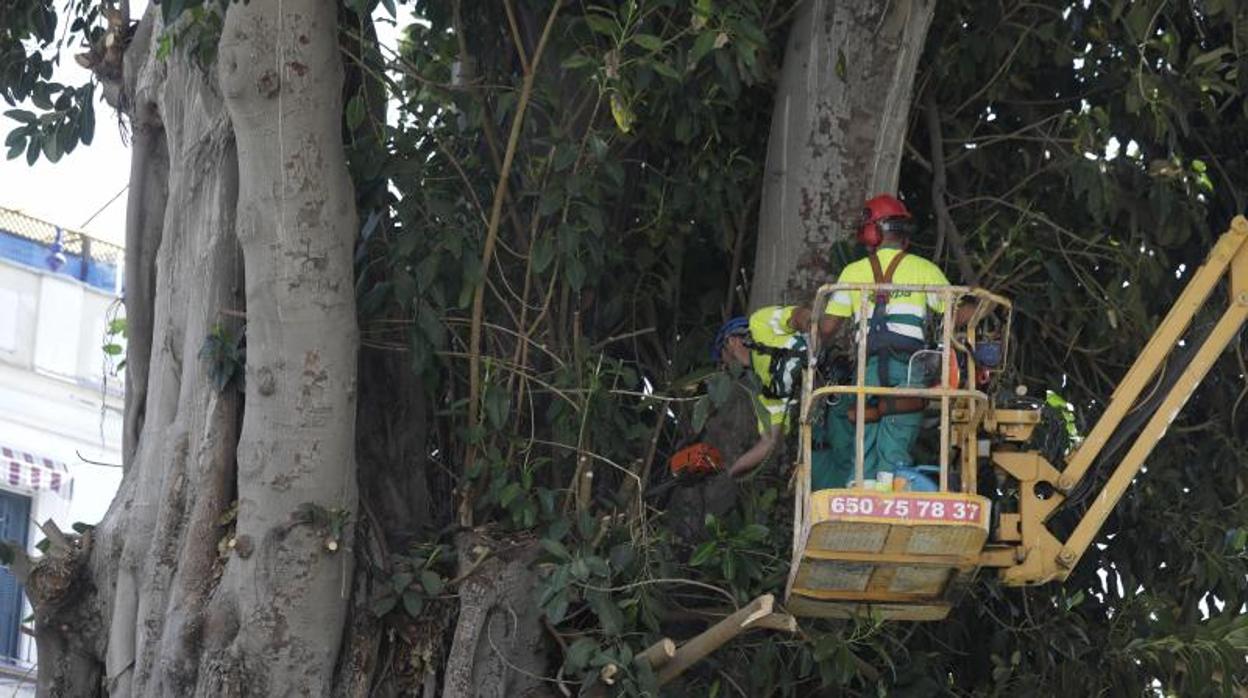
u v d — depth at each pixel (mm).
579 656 11164
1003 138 13758
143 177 12773
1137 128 14062
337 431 11172
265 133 10938
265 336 11117
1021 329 14219
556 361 12227
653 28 12320
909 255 10750
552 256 11859
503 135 12852
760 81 12516
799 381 11258
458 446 12602
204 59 11969
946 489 10148
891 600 11016
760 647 12055
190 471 11750
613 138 12422
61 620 11984
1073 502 11211
